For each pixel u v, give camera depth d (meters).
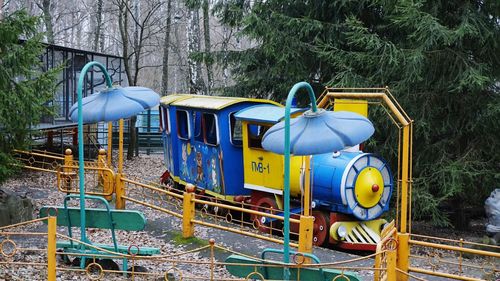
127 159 27.50
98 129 30.30
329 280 7.24
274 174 13.83
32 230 12.09
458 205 16.86
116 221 8.96
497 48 15.81
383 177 13.27
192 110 16.47
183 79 39.56
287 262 7.36
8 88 12.99
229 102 15.02
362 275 9.94
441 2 15.79
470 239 15.45
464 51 15.88
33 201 14.50
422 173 15.84
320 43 17.11
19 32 12.95
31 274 8.61
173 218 13.45
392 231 8.77
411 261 12.30
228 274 9.62
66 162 16.50
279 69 18.44
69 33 49.84
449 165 15.26
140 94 9.05
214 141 15.27
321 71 18.50
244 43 43.47
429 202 14.88
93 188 16.84
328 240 13.16
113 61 26.86
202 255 11.00
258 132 14.34
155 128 37.12
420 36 14.66
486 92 15.92
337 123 7.04
